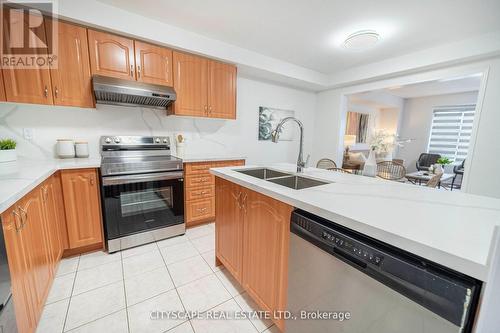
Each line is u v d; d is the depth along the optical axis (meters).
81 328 1.28
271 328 1.33
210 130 3.20
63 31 1.87
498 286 0.55
